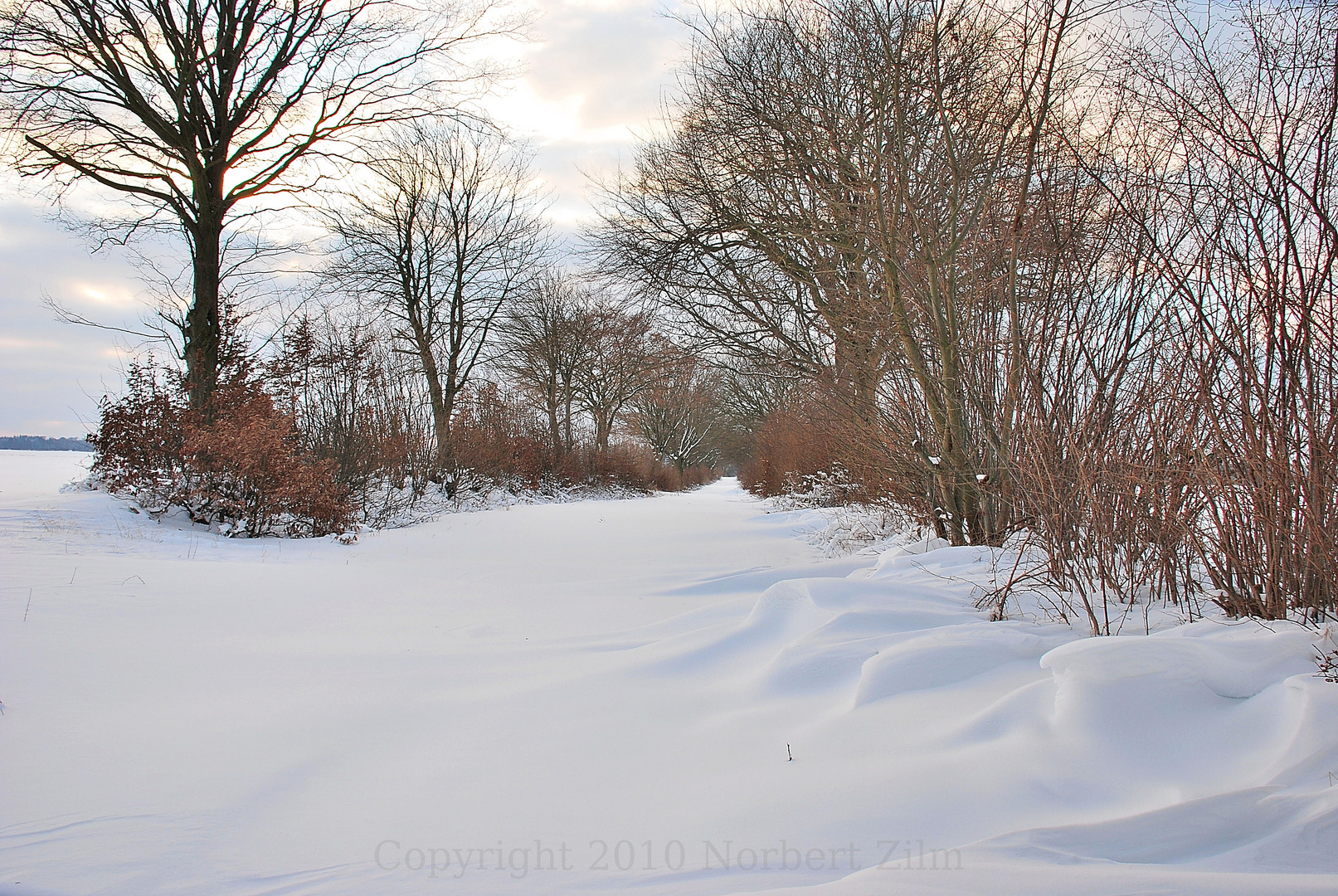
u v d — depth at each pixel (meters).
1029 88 5.10
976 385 6.20
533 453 27.81
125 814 2.25
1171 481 3.86
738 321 11.19
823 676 3.31
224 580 6.24
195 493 10.28
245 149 13.76
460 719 3.15
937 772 2.29
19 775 2.47
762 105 9.04
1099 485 4.23
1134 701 2.47
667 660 3.90
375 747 2.85
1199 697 2.52
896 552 6.49
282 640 4.45
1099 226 4.86
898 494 9.15
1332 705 2.23
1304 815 1.82
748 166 9.77
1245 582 3.54
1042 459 4.51
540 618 5.37
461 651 4.34
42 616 4.35
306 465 11.70
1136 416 4.24
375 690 3.54
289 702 3.34
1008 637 3.37
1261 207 3.43
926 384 6.66
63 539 7.60
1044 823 2.00
